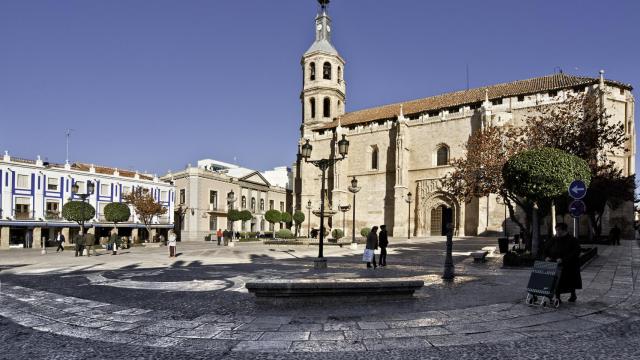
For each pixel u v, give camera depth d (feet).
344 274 45.80
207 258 70.33
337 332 21.57
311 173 204.74
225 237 137.80
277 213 180.65
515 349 18.81
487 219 143.84
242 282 39.88
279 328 22.45
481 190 77.66
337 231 134.82
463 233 153.28
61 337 21.35
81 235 81.35
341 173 191.11
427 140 171.22
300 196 211.82
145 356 18.25
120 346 19.74
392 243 116.16
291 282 27.37
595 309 26.61
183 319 24.77
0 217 133.18
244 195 225.56
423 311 26.14
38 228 142.41
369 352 18.47
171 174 202.49
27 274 48.47
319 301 28.12
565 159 48.80
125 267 55.93
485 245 101.65
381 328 22.27
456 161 88.99
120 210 124.47
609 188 88.38
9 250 121.19
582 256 49.83
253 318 24.67
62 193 150.10
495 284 37.24
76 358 18.08
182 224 193.16
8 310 27.84
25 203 140.67
